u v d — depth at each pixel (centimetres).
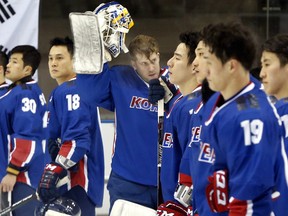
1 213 1125
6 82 1355
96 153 1156
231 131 657
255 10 1578
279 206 686
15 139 1202
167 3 1566
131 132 1054
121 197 1073
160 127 958
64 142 1101
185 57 892
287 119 833
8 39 1435
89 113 1111
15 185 1216
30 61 1228
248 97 665
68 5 1569
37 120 1216
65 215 983
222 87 671
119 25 1035
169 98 966
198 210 718
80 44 997
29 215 1225
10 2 1436
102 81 1043
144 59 1031
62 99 1112
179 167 888
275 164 677
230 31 663
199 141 718
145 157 1055
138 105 1050
